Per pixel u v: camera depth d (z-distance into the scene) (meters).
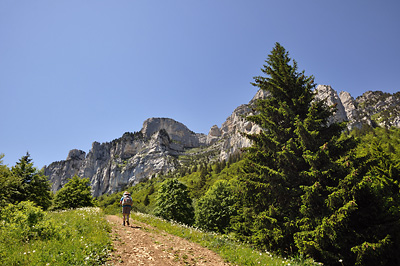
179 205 37.00
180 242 10.12
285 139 14.86
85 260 6.20
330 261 10.55
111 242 8.21
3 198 22.89
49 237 7.54
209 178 109.75
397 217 11.43
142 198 114.88
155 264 7.02
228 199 34.69
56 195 40.38
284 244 12.51
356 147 12.98
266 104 16.66
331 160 12.11
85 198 41.16
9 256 5.83
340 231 10.68
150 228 12.80
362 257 9.91
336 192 10.62
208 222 34.22
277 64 17.67
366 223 11.46
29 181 31.20
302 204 12.42
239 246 10.38
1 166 24.77
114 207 31.89
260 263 8.09
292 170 13.52
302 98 15.01
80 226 9.59
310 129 13.80
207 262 7.85
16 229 7.36
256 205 14.67
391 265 10.41
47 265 5.58
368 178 10.37
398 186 14.99
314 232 10.60
